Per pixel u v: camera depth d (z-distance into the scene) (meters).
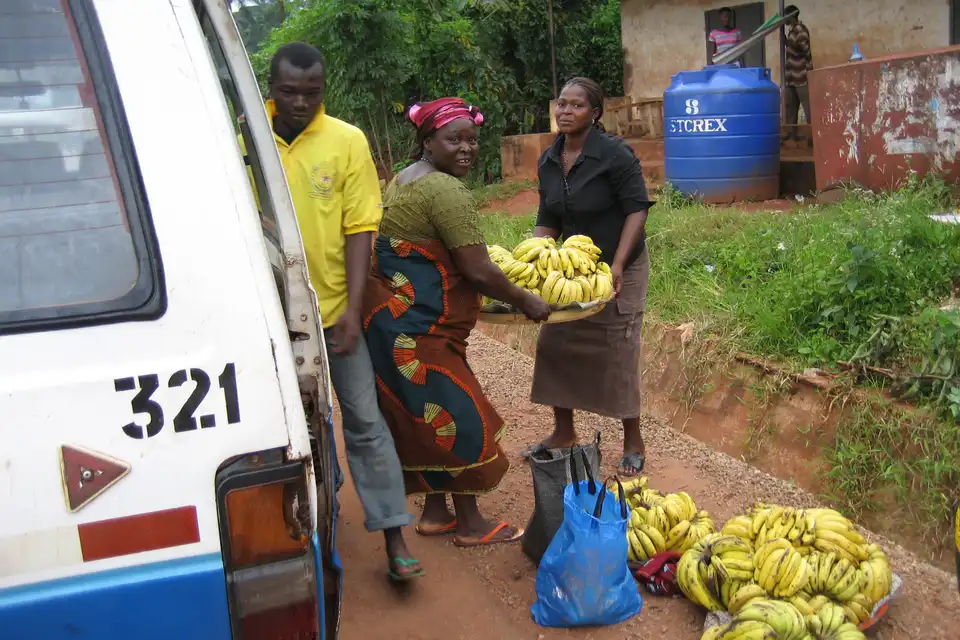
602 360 4.25
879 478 3.91
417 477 3.58
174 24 1.82
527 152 11.99
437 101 3.28
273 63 3.00
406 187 3.29
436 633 3.17
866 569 3.00
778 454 4.41
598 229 4.18
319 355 2.09
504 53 14.52
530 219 8.77
